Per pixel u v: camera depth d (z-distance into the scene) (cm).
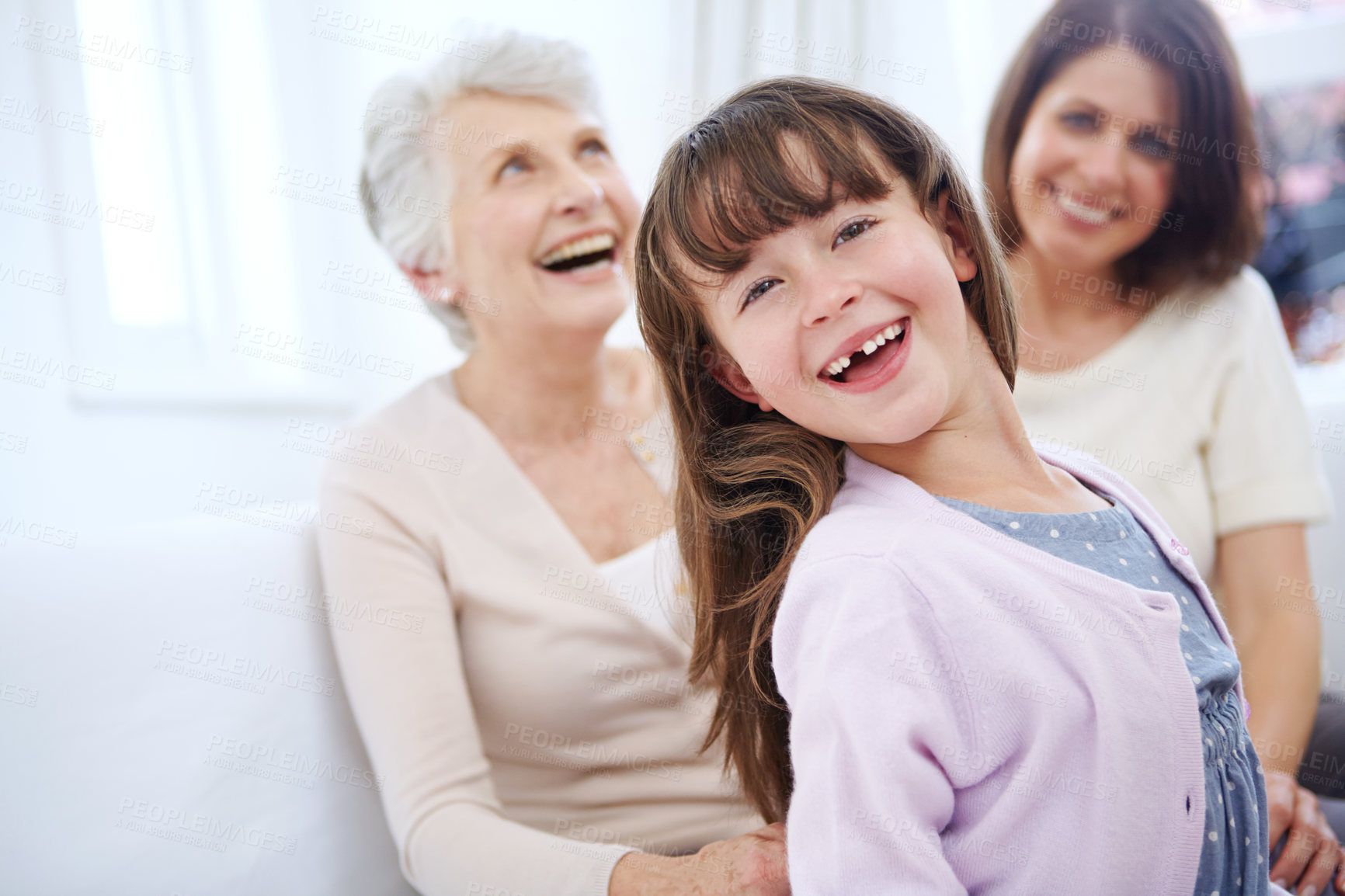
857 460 69
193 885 85
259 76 202
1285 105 163
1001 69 156
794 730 60
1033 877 57
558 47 108
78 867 81
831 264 60
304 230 202
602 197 106
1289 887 84
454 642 97
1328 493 112
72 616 89
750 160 61
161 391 173
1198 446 116
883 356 61
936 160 67
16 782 81
